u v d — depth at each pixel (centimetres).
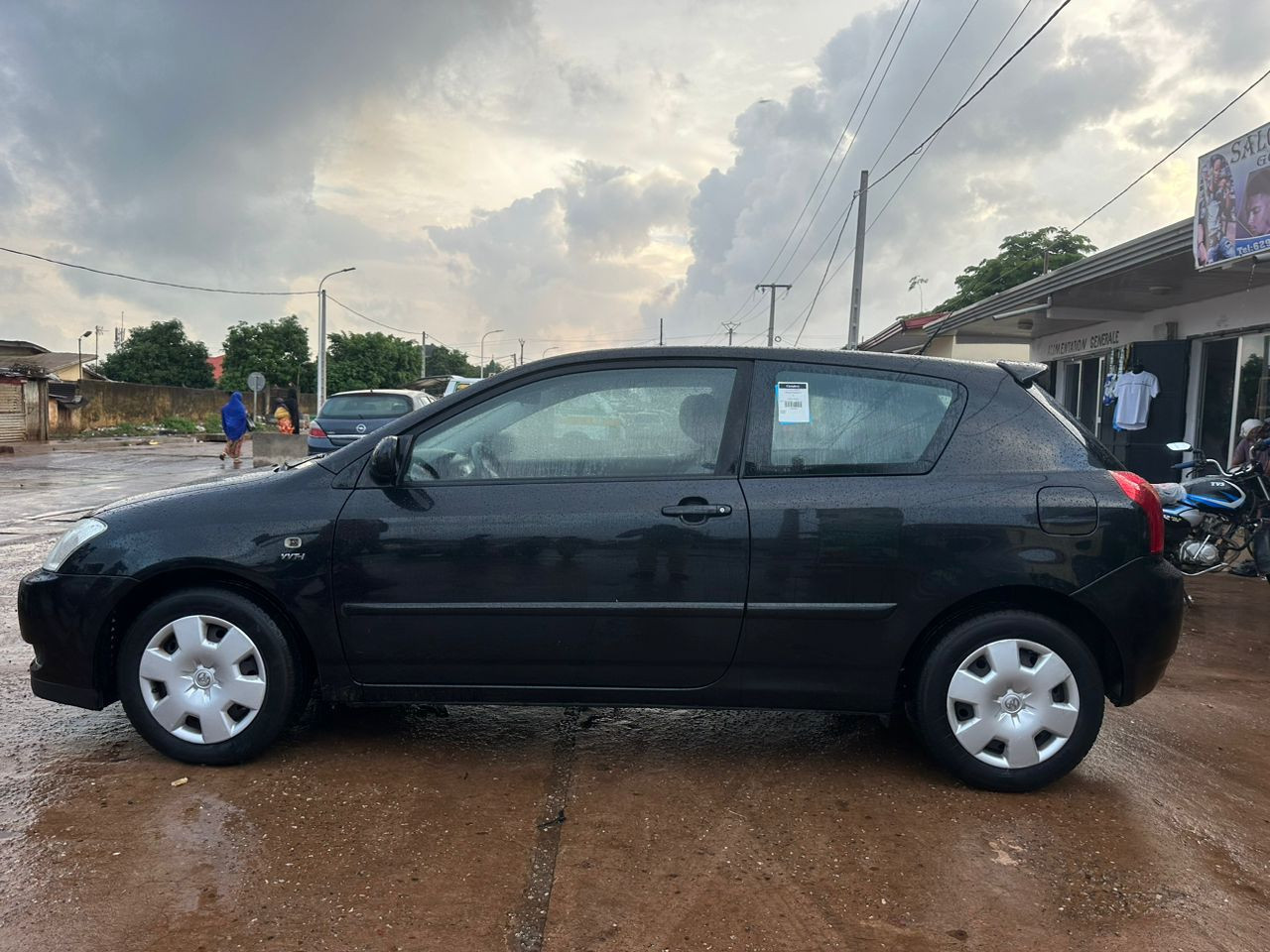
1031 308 1384
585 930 254
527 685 353
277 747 381
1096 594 337
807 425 353
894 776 362
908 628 340
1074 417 371
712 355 362
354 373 5909
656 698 353
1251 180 833
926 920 261
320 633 350
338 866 284
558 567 342
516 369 367
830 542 337
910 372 360
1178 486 734
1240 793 351
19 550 868
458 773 359
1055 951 247
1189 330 1284
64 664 354
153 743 358
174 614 352
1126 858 298
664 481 347
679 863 291
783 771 366
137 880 274
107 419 3841
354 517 348
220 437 3356
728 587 341
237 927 251
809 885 279
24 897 263
